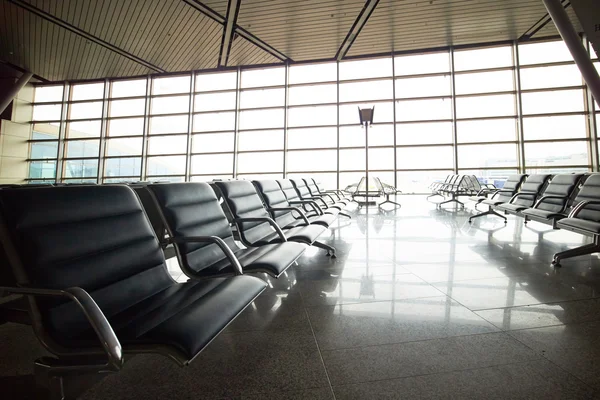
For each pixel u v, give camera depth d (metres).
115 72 10.84
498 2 7.19
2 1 6.91
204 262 1.44
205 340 0.78
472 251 2.84
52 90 11.96
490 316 1.50
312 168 10.34
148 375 1.09
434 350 1.21
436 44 9.18
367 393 0.97
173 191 1.42
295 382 1.03
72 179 11.54
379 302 1.71
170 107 10.99
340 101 10.21
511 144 9.05
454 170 9.41
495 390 0.97
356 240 3.46
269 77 10.56
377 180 8.10
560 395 0.94
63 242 0.84
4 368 1.14
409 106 9.78
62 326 0.77
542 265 2.35
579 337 1.28
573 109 8.58
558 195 3.09
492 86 9.22
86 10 7.23
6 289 0.72
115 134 11.30
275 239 1.99
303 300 1.76
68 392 0.78
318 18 7.70
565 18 5.05
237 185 2.14
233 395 0.97
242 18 7.62
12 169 11.62
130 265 1.05
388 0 7.04
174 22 7.74
